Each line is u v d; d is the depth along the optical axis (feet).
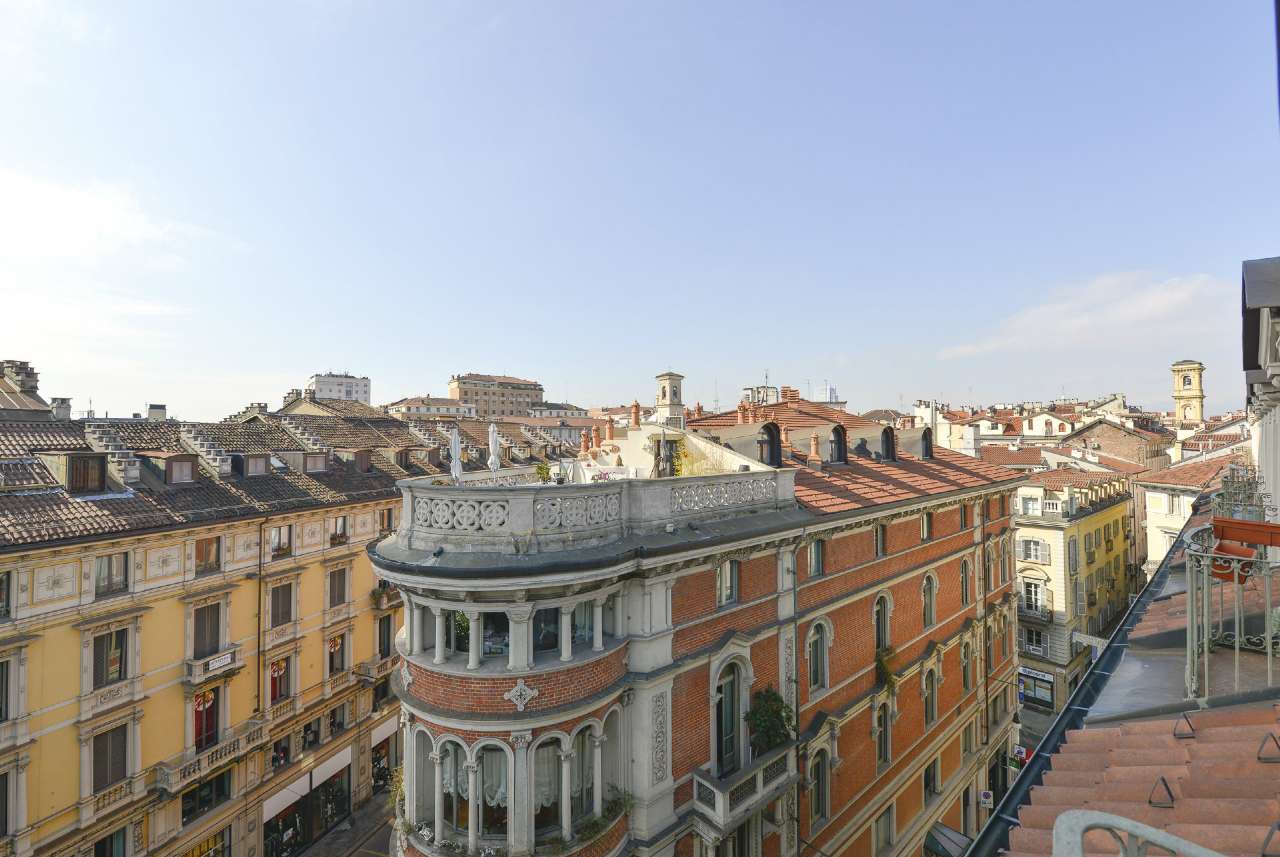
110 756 74.28
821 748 59.98
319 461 113.29
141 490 84.58
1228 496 51.24
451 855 40.96
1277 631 28.84
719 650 50.62
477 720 40.47
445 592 40.75
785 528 54.54
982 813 86.38
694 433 68.69
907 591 74.23
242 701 89.51
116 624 74.84
